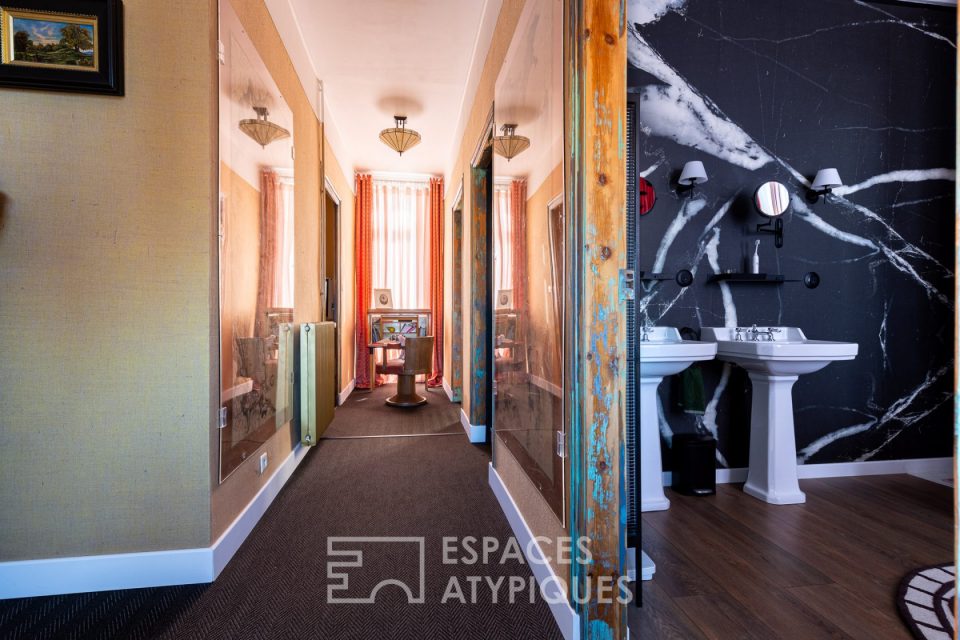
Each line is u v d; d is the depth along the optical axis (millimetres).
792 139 2998
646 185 2803
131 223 1696
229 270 1909
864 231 3070
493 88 2750
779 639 1438
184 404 1738
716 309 2918
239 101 2018
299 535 2131
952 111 3166
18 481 1650
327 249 5012
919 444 3107
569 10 1411
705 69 2906
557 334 1570
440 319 6375
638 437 1663
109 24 1641
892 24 3102
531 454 1906
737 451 2922
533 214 1881
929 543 2076
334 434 3934
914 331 3113
